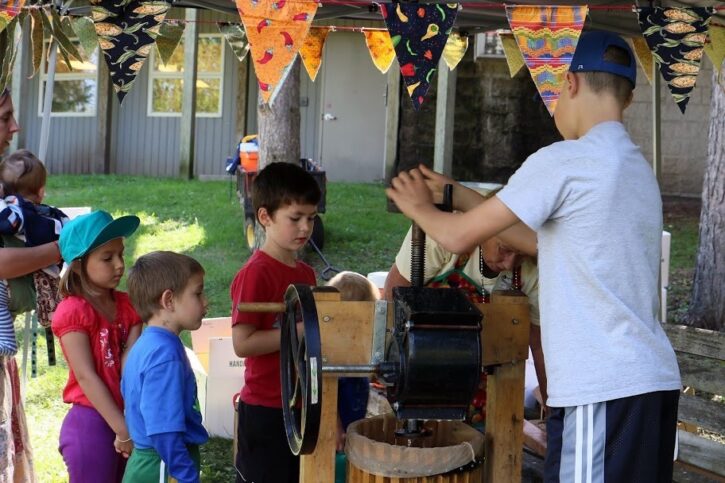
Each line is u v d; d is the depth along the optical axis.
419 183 2.46
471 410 3.21
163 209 11.13
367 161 14.58
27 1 3.24
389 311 2.52
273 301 3.19
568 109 2.43
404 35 2.45
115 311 3.26
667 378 2.24
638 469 2.21
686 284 8.12
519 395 2.71
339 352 2.52
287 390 2.66
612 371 2.20
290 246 3.26
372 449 2.47
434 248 3.17
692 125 12.76
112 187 12.77
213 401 4.79
